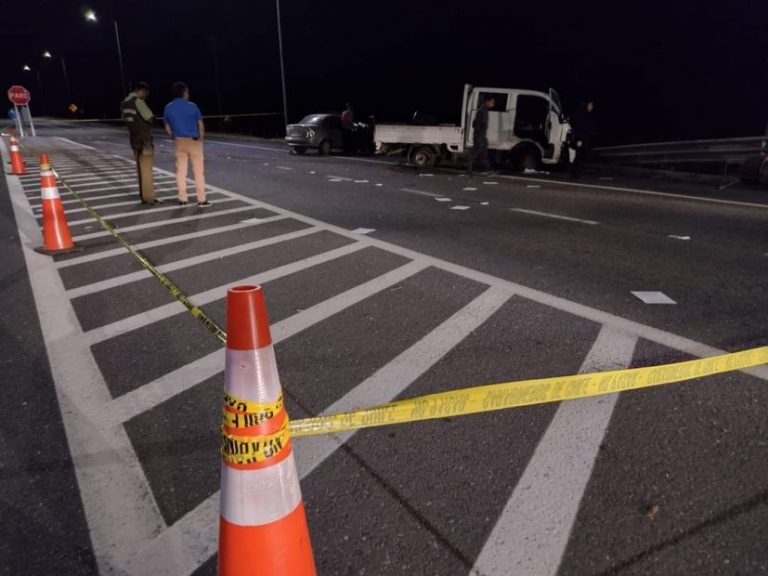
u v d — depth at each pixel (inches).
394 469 100.9
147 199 377.7
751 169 474.3
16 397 126.1
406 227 304.5
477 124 531.8
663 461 102.7
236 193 431.2
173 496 94.5
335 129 829.8
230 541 63.9
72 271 221.6
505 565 79.7
